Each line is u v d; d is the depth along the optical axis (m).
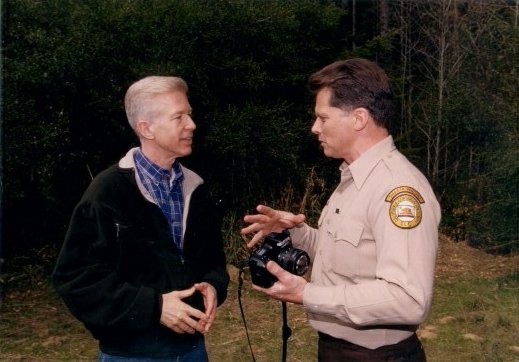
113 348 2.48
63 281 2.42
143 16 7.21
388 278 2.12
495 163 7.77
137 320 2.37
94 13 7.02
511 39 8.55
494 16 10.46
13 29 6.89
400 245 2.14
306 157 8.90
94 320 2.38
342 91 2.33
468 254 8.73
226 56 7.70
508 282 7.40
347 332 2.34
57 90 6.99
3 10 6.79
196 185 2.66
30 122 6.84
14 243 7.75
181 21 7.30
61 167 7.43
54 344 5.48
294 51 8.55
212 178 8.15
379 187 2.26
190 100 7.75
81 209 2.43
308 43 9.02
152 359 2.48
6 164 6.81
